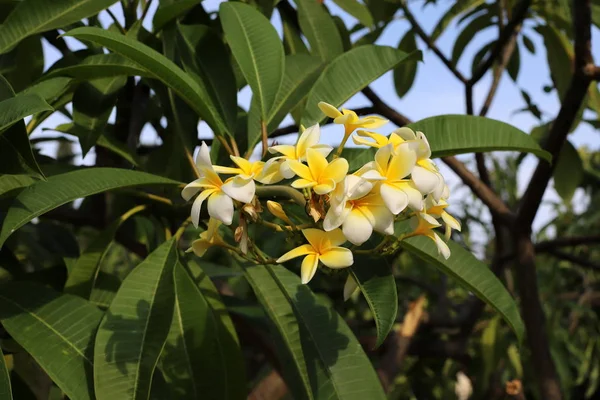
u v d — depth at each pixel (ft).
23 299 2.15
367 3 4.26
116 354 1.95
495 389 4.50
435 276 5.51
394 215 1.81
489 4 4.49
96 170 2.05
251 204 1.83
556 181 4.26
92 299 2.60
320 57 2.96
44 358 1.99
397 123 3.54
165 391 2.23
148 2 2.83
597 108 4.10
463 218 5.52
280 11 3.47
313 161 1.78
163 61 2.17
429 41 3.91
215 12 3.24
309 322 2.26
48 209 1.92
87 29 2.07
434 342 4.40
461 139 2.30
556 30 4.19
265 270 2.44
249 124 2.52
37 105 1.81
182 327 2.38
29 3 2.48
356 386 2.15
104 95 2.65
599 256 6.47
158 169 2.96
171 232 2.69
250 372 4.82
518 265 3.54
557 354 5.16
